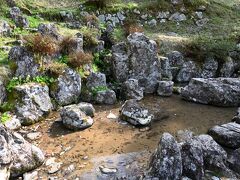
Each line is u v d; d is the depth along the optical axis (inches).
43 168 381.1
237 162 386.6
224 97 594.2
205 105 600.4
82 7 844.0
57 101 536.7
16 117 474.3
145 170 372.5
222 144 447.5
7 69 523.2
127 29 776.9
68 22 798.5
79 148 424.8
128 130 480.1
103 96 570.9
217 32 839.7
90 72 602.9
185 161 360.5
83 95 573.0
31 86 506.9
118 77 636.1
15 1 792.9
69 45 605.6
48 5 861.8
